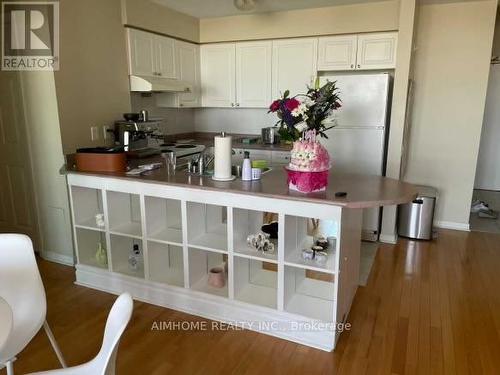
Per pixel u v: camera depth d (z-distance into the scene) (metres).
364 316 2.49
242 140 4.61
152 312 2.56
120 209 2.83
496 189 6.16
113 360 1.11
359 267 2.94
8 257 1.64
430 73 3.99
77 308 2.60
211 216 2.71
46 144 3.07
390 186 2.27
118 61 3.47
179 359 2.09
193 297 2.53
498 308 2.59
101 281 2.85
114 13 3.38
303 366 2.03
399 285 2.91
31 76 2.96
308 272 2.61
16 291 1.64
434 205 3.78
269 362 2.07
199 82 4.70
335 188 2.22
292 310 2.28
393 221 3.79
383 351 2.15
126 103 3.62
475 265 3.27
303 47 4.11
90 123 3.24
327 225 2.40
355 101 3.65
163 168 2.87
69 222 3.16
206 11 4.15
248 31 4.31
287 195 2.06
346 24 3.87
